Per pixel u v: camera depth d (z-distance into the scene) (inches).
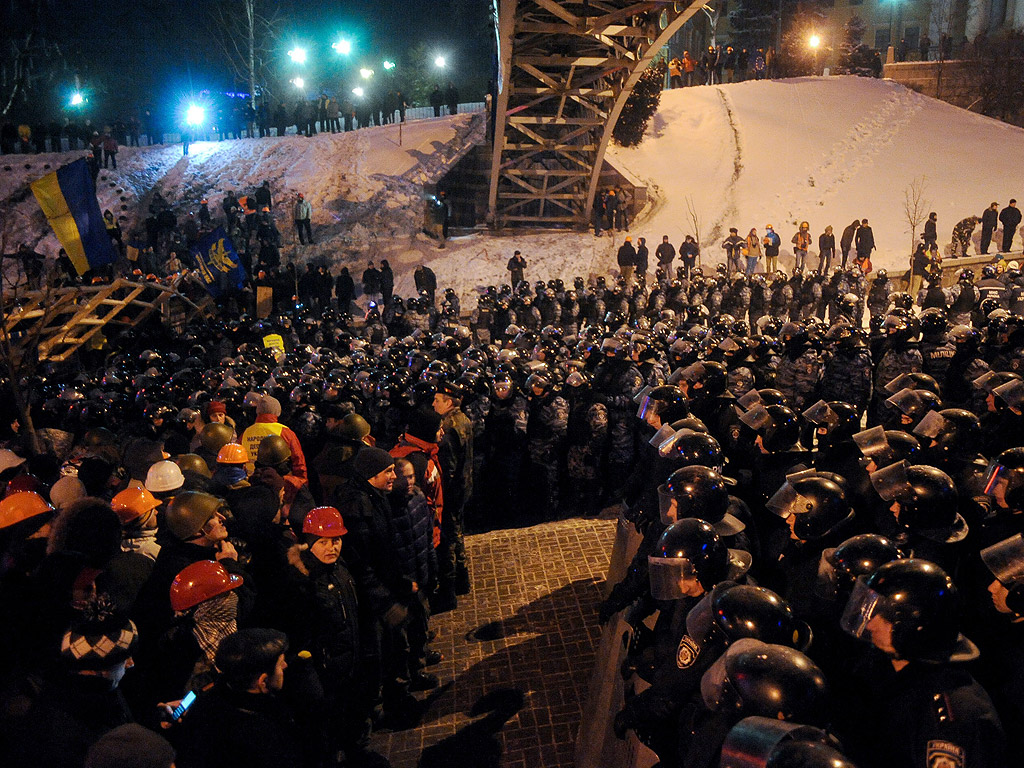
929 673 94.3
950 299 787.4
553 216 1152.8
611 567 251.4
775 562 151.7
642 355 356.5
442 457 255.6
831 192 1132.5
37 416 397.1
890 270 956.6
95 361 660.1
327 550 165.8
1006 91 1460.4
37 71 1812.3
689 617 113.7
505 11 574.6
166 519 164.7
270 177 1202.0
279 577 170.2
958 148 1234.0
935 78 1504.7
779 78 1534.2
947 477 135.6
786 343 402.6
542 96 840.3
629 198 1122.7
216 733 123.3
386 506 194.2
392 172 1195.9
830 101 1392.7
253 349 499.5
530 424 338.6
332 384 322.3
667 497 148.3
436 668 233.9
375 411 361.4
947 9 1873.8
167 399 373.1
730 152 1238.9
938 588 92.1
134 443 255.1
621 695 172.9
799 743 75.4
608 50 770.8
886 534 147.1
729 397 238.8
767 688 87.0
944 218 1062.4
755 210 1103.6
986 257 940.6
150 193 1175.6
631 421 344.8
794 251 1001.5
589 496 342.6
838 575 116.4
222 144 1291.8
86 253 458.9
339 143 1270.9
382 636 197.9
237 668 123.0
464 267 1031.6
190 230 1102.4
